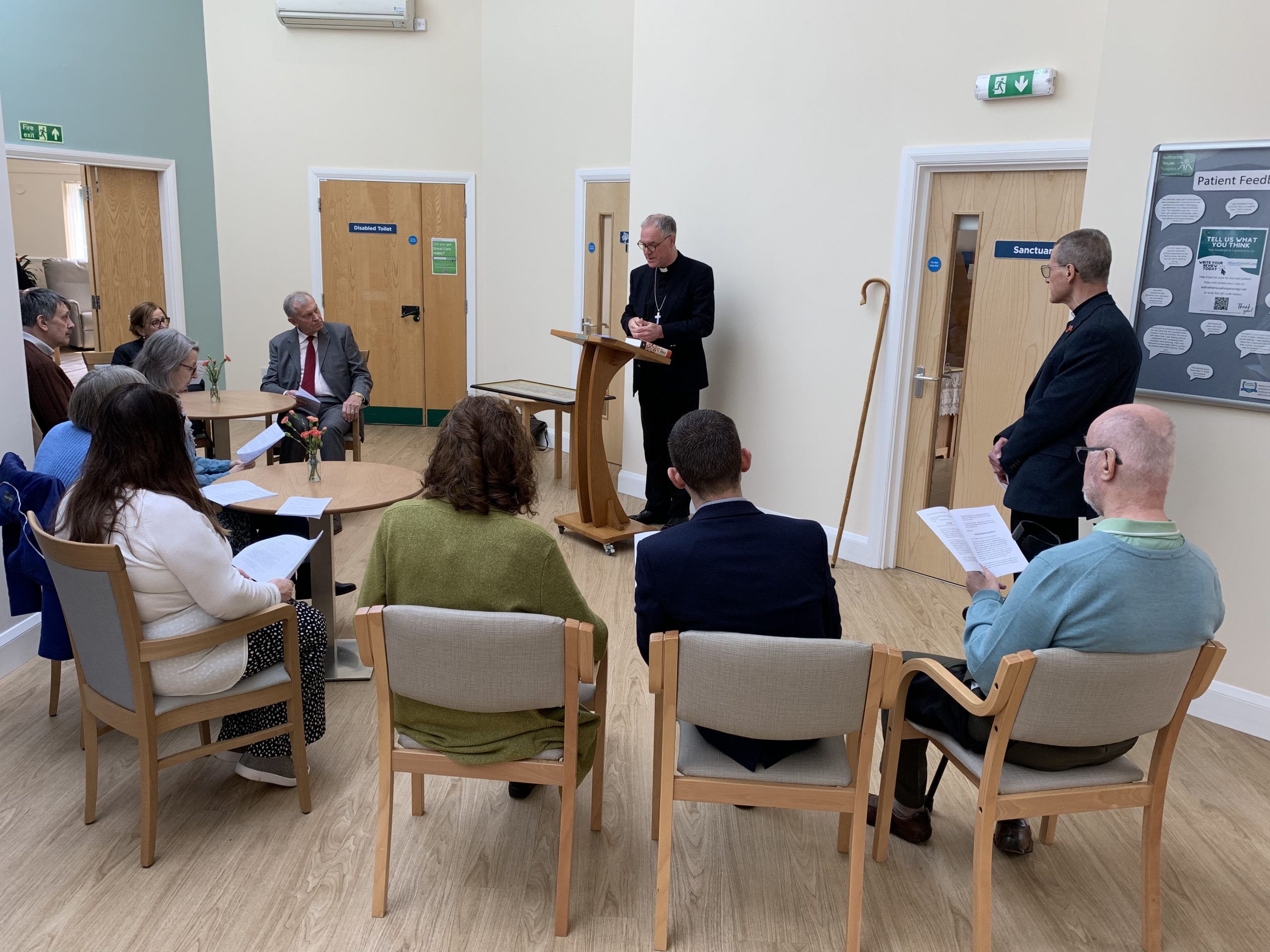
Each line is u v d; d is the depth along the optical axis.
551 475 6.36
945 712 2.12
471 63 7.29
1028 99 3.70
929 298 4.23
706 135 4.93
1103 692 1.80
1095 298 2.82
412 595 2.00
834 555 4.66
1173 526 1.79
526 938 2.04
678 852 2.36
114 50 6.69
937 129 4.00
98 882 2.18
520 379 7.50
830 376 4.57
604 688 2.35
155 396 2.15
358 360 5.50
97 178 6.82
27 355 3.69
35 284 6.73
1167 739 1.96
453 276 7.70
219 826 2.41
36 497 2.48
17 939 1.99
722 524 1.97
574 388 6.98
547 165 6.90
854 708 1.86
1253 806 2.61
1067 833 2.48
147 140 7.00
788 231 4.63
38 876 2.19
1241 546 2.92
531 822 2.48
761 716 1.85
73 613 2.19
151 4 6.90
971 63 3.85
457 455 1.98
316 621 2.56
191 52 7.26
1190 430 2.98
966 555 2.10
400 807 2.53
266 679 2.37
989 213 3.97
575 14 6.47
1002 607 1.88
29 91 6.19
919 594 4.19
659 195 5.23
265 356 7.85
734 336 4.97
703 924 2.10
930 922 2.12
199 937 2.02
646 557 1.99
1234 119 2.77
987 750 1.89
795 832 2.46
